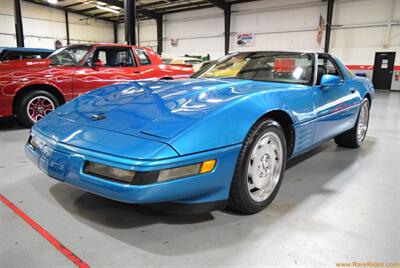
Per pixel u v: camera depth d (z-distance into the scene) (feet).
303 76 7.52
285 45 50.19
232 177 4.89
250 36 53.78
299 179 7.48
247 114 5.03
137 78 15.34
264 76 7.90
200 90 5.81
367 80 10.99
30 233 4.81
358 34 43.57
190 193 4.40
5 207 5.68
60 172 4.68
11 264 4.05
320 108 7.25
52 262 4.11
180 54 65.00
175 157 4.14
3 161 8.54
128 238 4.72
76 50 14.65
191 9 61.00
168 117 4.74
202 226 5.12
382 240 4.77
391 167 8.55
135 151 4.13
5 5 55.72
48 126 5.38
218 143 4.53
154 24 69.10
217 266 4.08
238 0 53.16
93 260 4.17
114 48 15.07
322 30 45.88
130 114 5.03
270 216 5.51
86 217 5.35
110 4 53.47
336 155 9.77
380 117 18.29
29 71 12.82
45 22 62.75
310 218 5.45
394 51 41.24
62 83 13.46
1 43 55.98
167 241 4.66
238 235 4.85
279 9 49.78
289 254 4.37
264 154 5.58
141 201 4.10
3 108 12.52
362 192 6.71
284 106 5.88
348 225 5.23
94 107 5.65
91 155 4.34
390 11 40.55
